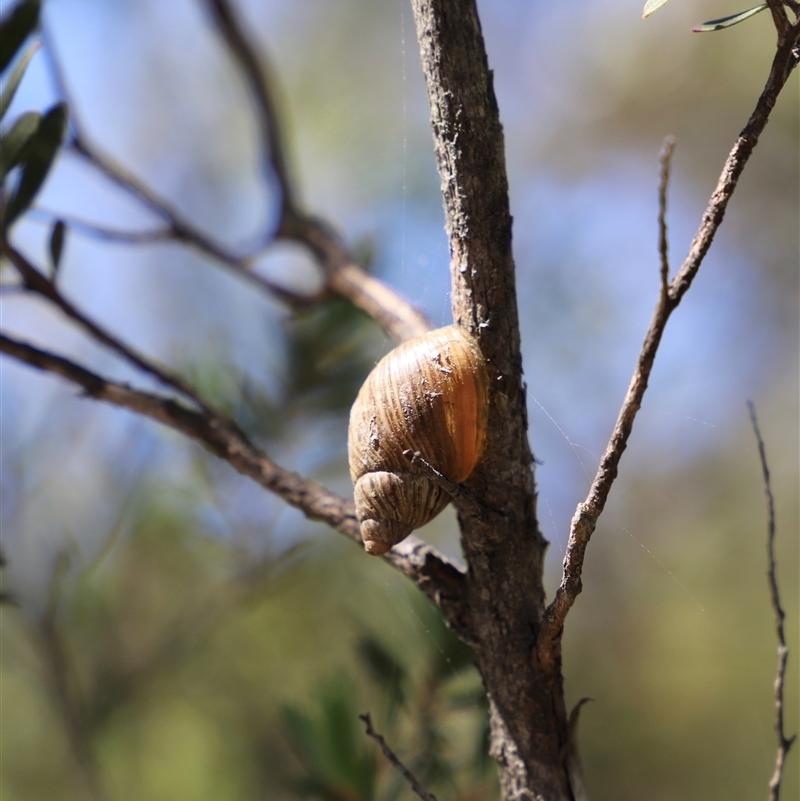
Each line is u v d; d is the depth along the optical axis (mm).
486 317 521
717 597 1057
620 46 1155
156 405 545
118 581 607
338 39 1104
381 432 524
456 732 566
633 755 967
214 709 676
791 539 1074
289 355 608
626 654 1022
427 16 516
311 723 557
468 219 519
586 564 1057
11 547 589
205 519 605
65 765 620
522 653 520
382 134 1047
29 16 545
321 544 620
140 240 604
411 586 567
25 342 544
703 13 1110
